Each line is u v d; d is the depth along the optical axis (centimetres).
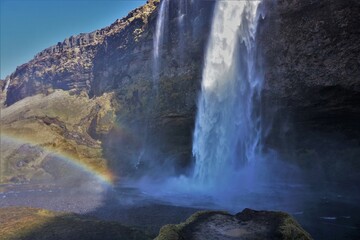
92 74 9281
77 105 8788
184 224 1148
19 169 5838
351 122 3334
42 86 11088
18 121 8038
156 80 5856
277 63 3747
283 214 1159
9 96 13000
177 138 5266
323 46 3294
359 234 1864
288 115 3731
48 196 3712
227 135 4481
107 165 5931
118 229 2017
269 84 3847
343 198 2880
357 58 3053
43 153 6194
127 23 7769
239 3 4228
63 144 6581
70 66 9950
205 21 4850
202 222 1162
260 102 3991
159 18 6006
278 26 3684
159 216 2509
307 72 3456
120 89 7244
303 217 2264
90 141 7006
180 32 5375
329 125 3488
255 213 1209
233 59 4388
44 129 7288
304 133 3694
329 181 3359
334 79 3241
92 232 1970
